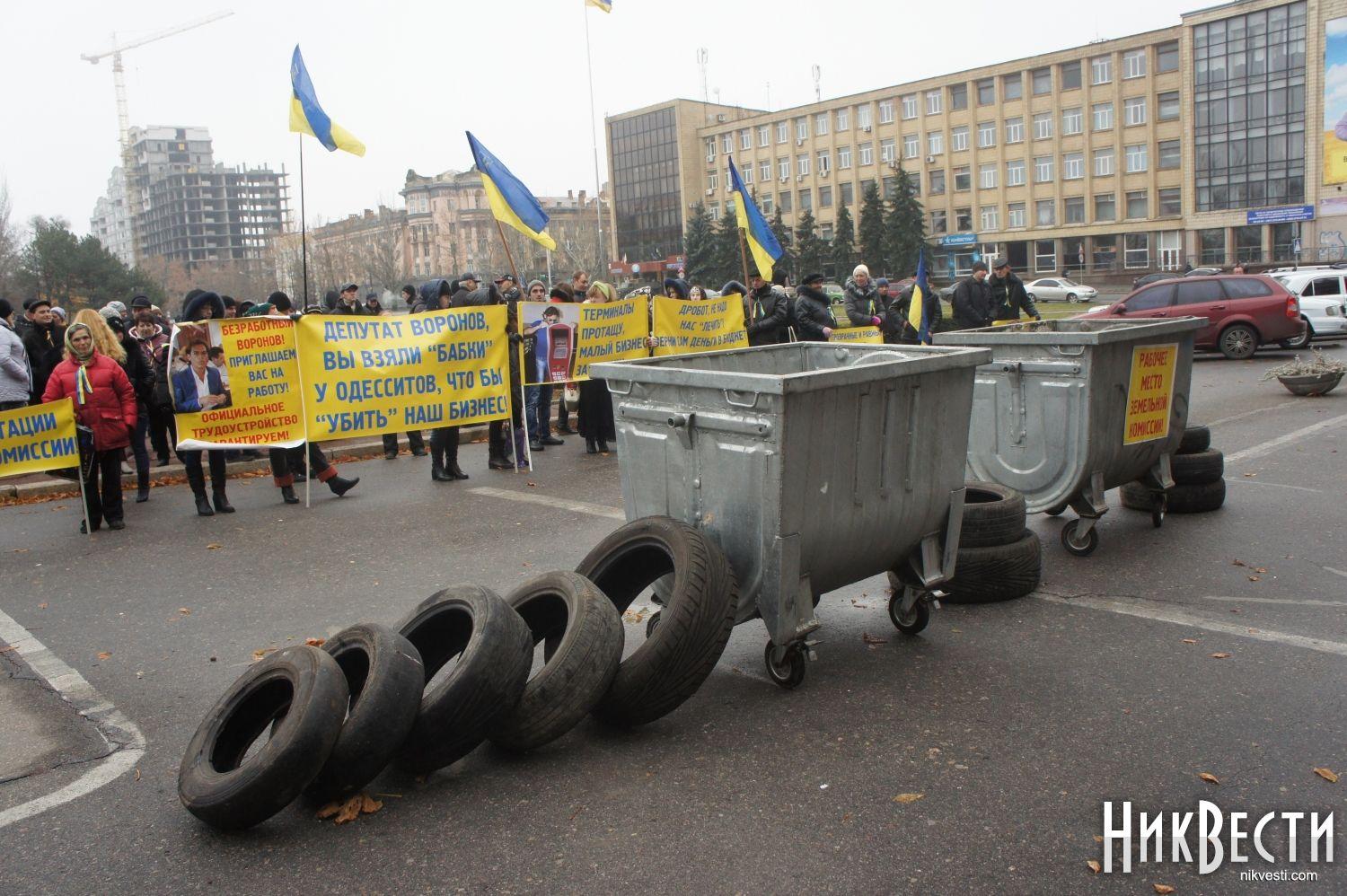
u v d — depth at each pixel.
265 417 9.72
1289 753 4.14
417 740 4.09
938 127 82.62
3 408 10.67
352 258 94.19
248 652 5.82
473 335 10.90
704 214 90.62
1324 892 3.27
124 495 10.91
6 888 3.52
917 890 3.30
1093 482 7.12
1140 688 4.84
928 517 5.29
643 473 5.23
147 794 4.17
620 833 3.71
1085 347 6.92
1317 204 65.94
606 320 12.73
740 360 5.98
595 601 4.49
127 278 64.06
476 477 11.21
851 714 4.66
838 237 83.44
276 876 3.54
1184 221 71.56
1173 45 70.62
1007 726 4.47
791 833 3.66
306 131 10.94
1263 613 5.83
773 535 4.65
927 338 14.94
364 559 7.76
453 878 3.48
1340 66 63.81
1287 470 9.66
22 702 5.16
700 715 4.71
